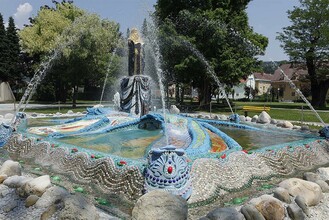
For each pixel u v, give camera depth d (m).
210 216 4.58
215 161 6.52
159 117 10.91
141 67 13.11
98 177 6.51
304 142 8.89
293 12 34.03
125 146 8.65
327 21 32.66
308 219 5.05
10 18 44.00
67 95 45.19
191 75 27.67
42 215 4.77
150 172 5.57
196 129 9.91
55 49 26.59
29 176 7.04
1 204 5.30
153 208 4.55
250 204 4.93
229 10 28.94
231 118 14.36
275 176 7.33
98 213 5.00
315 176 6.43
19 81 45.19
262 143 9.70
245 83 63.62
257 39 29.84
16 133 9.52
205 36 26.84
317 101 36.53
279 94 61.06
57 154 7.73
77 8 32.44
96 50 27.05
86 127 10.87
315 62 34.84
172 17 29.77
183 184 5.53
